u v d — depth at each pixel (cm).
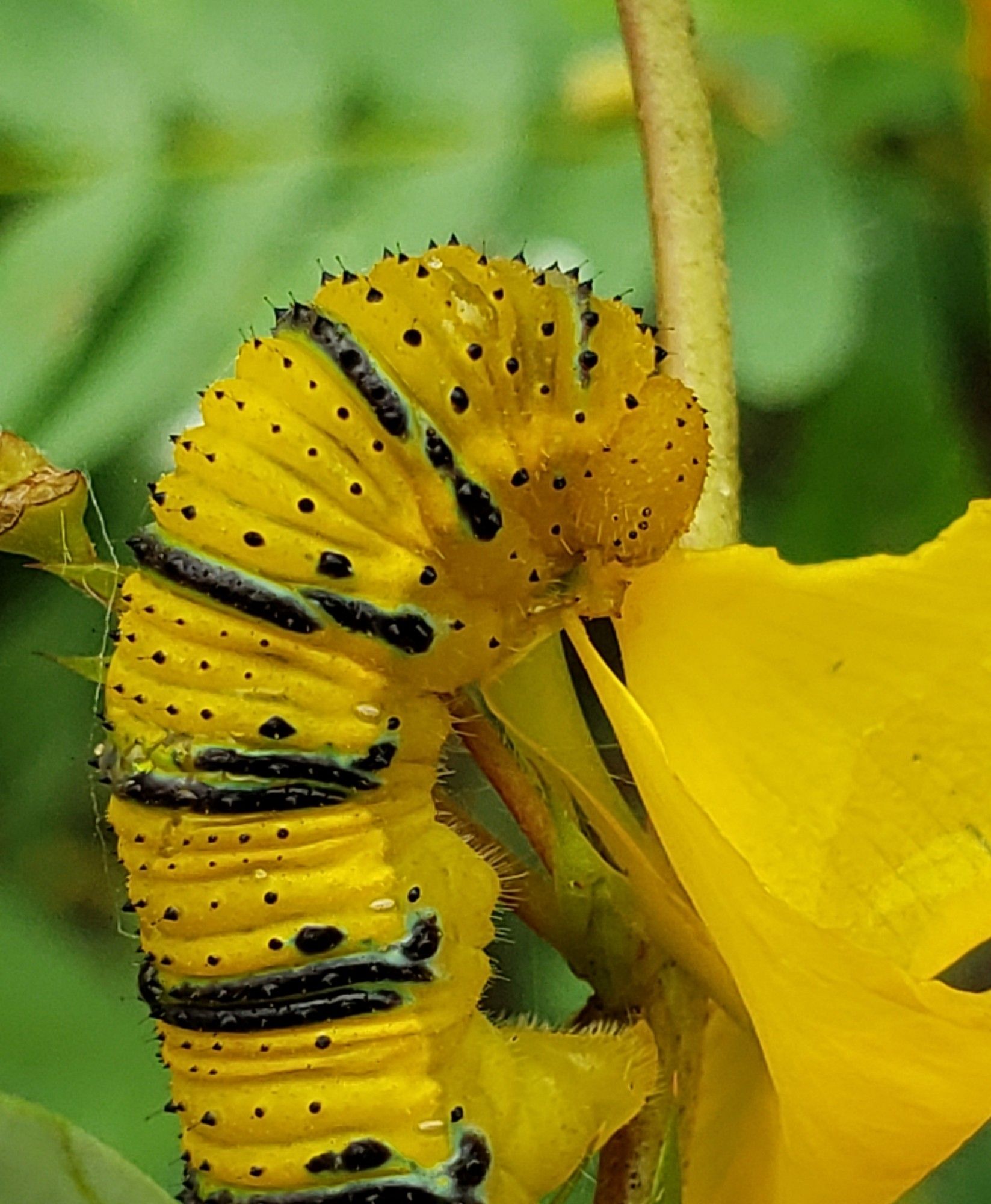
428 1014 10
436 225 12
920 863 10
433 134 12
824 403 13
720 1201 10
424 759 10
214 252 12
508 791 10
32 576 13
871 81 12
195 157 12
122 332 12
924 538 13
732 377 11
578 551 10
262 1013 10
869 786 10
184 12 12
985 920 10
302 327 10
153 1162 12
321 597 10
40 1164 10
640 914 10
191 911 10
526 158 12
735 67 12
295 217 12
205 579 10
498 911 11
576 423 10
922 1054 10
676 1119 10
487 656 10
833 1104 10
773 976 10
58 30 12
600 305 10
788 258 12
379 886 10
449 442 10
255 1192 10
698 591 10
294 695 10
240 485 10
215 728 10
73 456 12
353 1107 10
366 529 10
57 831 13
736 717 10
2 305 12
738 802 10
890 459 13
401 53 12
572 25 12
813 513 13
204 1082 10
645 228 12
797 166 12
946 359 13
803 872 10
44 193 12
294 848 10
